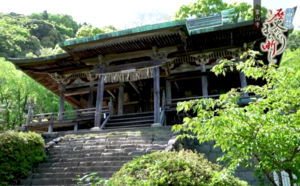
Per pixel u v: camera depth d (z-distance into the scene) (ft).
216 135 12.36
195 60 50.55
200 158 19.60
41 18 184.14
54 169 26.84
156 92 43.06
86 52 46.73
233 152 12.84
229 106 12.73
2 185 24.32
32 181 25.05
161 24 39.63
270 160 11.32
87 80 58.34
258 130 11.19
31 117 51.62
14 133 28.86
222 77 54.49
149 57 49.08
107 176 23.39
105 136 35.01
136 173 15.89
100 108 45.70
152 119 45.01
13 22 75.56
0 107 43.83
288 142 10.71
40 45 146.51
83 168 25.62
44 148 32.17
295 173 11.28
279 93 11.91
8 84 70.28
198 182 14.43
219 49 48.49
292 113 11.84
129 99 65.51
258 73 12.80
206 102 12.94
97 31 89.81
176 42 43.73
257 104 12.30
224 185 14.15
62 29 177.47
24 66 54.80
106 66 48.06
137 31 40.78
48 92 78.95
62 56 51.11
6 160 25.88
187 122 13.21
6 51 122.11
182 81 57.57
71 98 65.46
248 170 27.86
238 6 88.89
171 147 24.84
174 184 14.29
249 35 43.62
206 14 90.99
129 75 46.62
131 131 36.42
